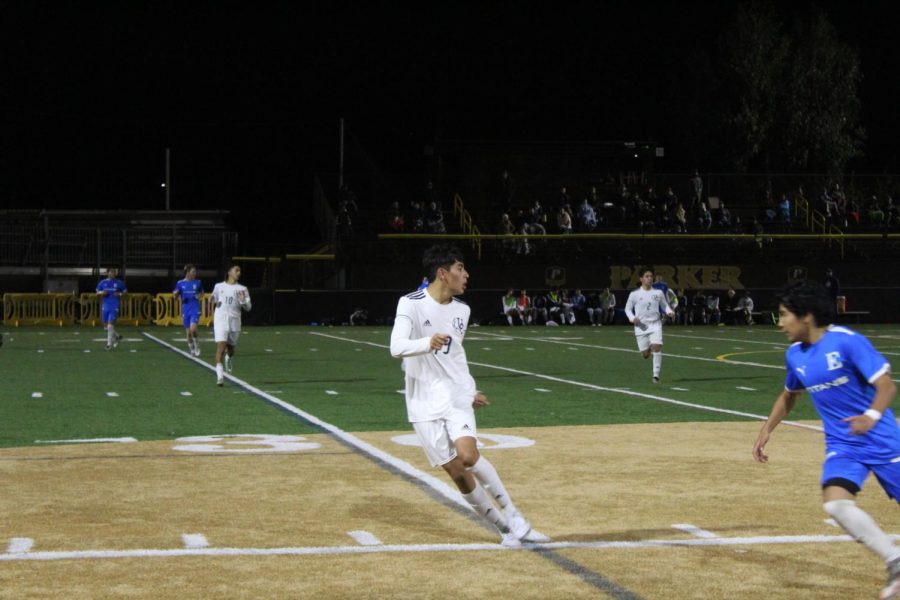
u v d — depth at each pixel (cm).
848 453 702
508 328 4703
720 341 3794
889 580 679
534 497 1052
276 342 3644
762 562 808
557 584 745
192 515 961
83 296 4859
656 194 5731
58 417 1673
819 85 6103
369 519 947
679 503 1023
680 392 2108
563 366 2727
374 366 2670
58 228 5216
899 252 5394
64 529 904
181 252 5312
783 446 1387
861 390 697
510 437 1467
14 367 2614
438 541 868
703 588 738
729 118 6141
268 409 1784
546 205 5653
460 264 859
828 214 5566
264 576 761
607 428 1564
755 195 5797
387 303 4944
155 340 3781
